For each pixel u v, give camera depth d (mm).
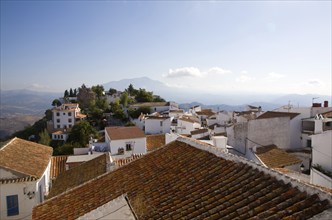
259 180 8008
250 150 31109
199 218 7262
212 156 10789
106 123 94125
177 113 82875
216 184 8805
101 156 25781
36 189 21234
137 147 38625
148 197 9641
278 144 35625
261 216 6258
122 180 12148
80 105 117500
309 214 5820
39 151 27891
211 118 73625
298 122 36906
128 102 113625
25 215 20766
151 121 65062
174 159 11992
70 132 80188
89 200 11578
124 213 8578
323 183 19781
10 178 20500
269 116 38688
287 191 6938
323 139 23344
